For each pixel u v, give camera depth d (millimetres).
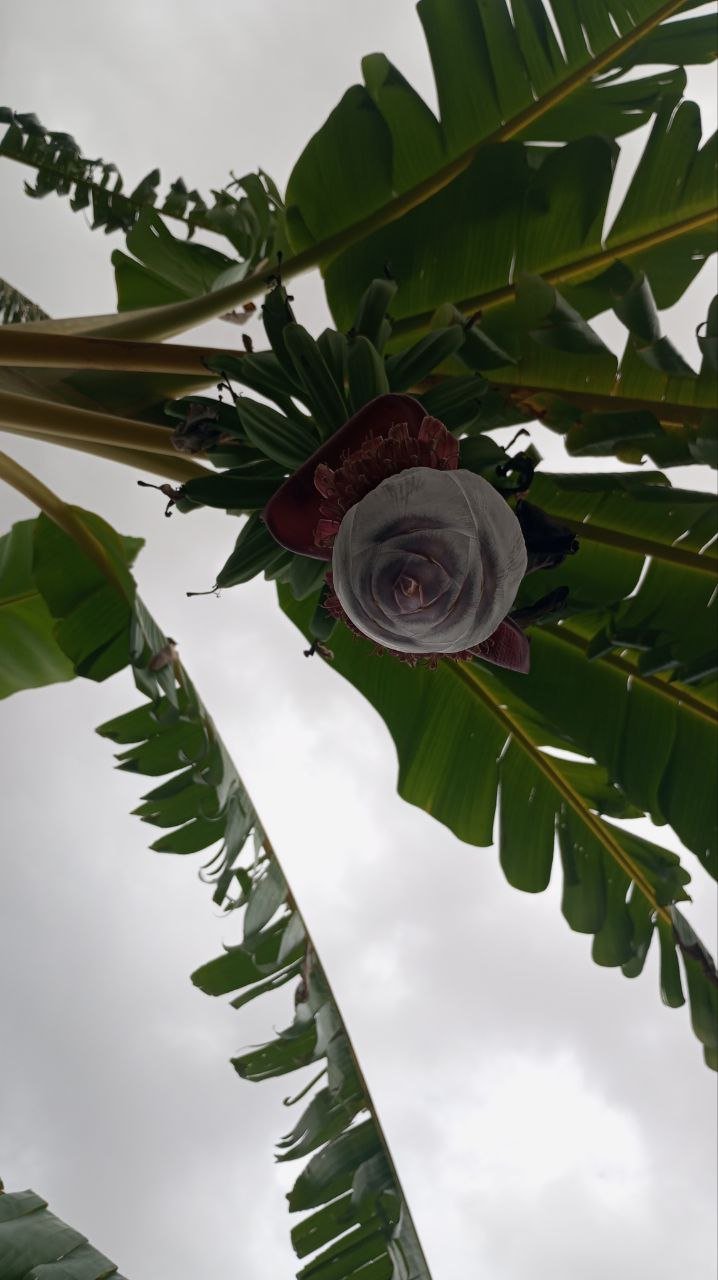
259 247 1415
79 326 1183
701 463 1077
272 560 929
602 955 1423
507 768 1424
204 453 1003
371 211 1216
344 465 838
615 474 1092
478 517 787
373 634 811
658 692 1241
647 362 1011
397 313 1199
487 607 798
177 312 1190
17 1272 865
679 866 1397
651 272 1167
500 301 1159
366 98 1228
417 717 1409
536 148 1192
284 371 957
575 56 1214
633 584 1210
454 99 1224
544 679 1261
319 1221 1319
